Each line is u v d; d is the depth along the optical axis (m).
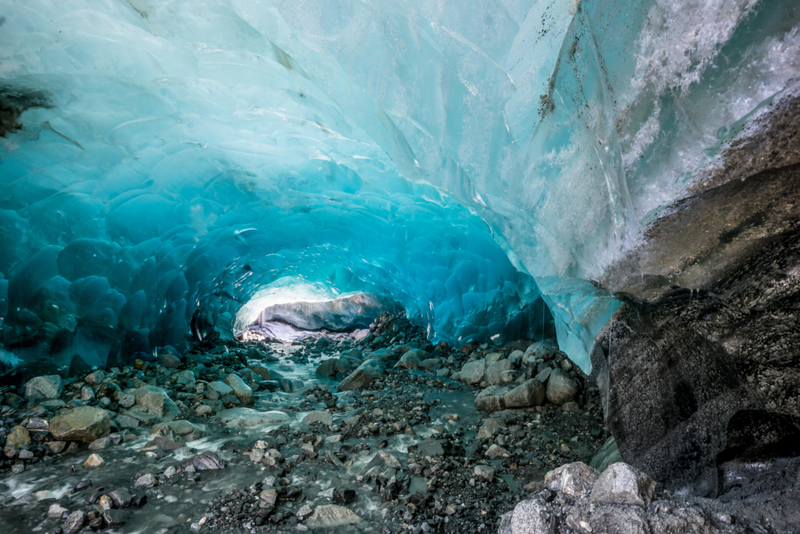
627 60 2.88
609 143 3.08
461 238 7.67
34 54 4.44
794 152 2.07
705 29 2.42
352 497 2.95
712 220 2.38
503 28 3.96
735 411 2.22
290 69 4.89
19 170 5.02
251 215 7.32
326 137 6.09
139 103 5.17
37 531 2.55
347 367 7.32
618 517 1.85
